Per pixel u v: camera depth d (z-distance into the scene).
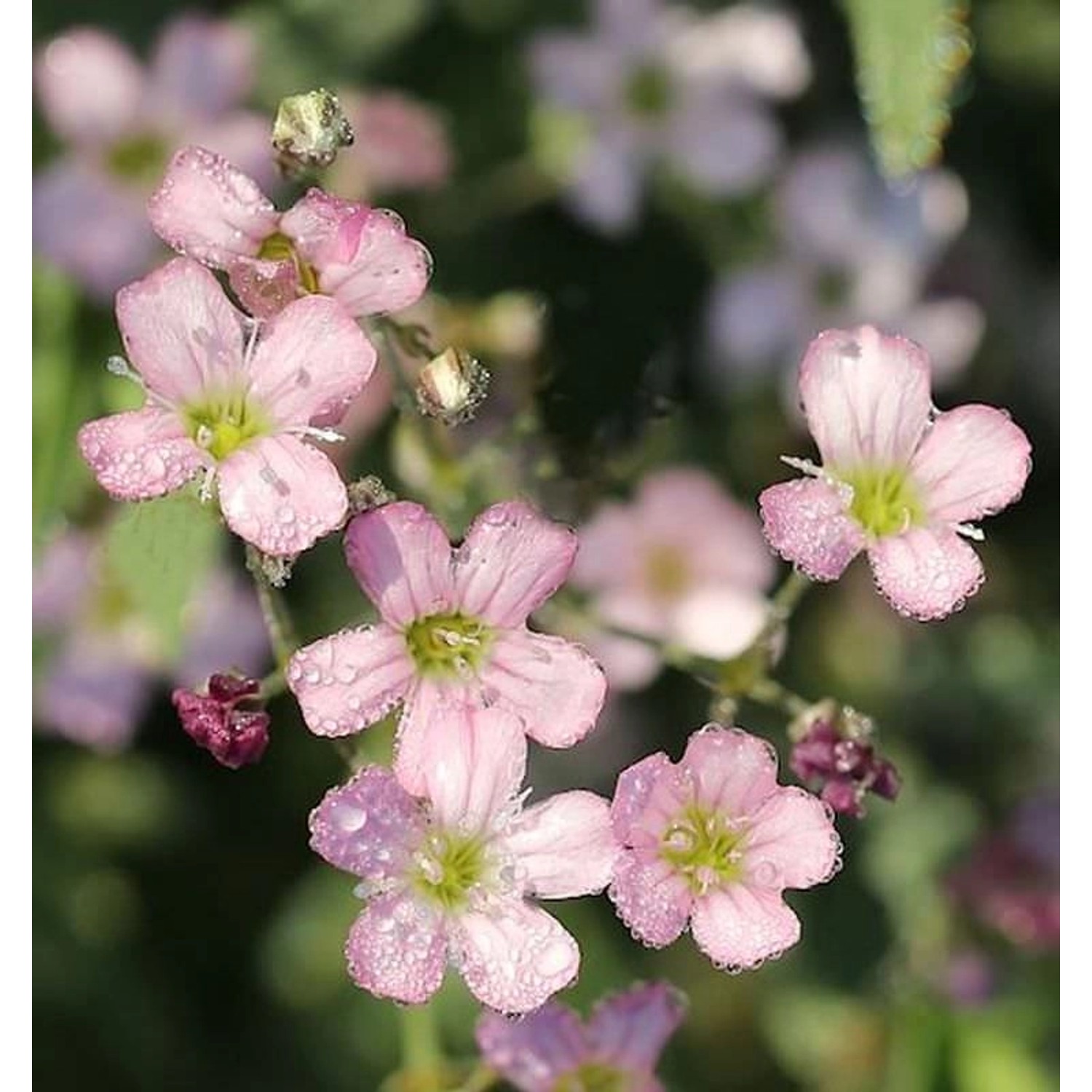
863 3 0.15
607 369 0.16
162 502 0.14
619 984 0.17
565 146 0.17
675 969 0.17
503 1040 0.14
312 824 0.13
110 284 0.16
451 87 0.17
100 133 0.17
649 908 0.13
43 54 0.17
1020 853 0.17
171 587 0.14
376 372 0.15
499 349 0.16
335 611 0.17
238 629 0.17
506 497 0.15
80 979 0.17
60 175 0.17
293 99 0.14
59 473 0.16
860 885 0.17
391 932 0.13
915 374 0.14
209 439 0.13
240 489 0.13
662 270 0.17
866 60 0.15
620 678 0.17
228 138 0.17
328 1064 0.17
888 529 0.14
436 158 0.17
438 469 0.15
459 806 0.13
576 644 0.14
